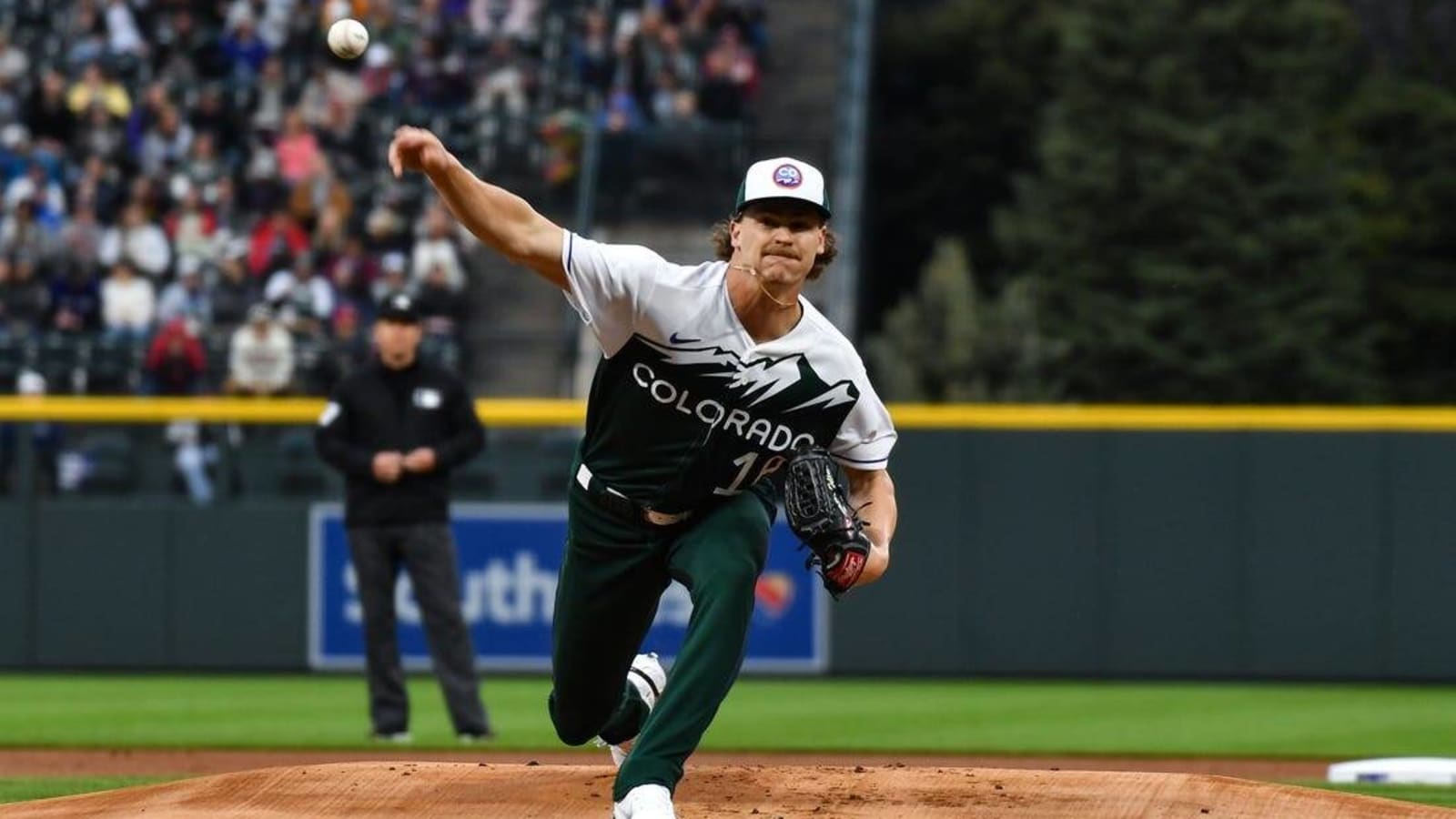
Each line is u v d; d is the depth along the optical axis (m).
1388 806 19.50
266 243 63.81
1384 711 40.88
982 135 98.81
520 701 42.19
